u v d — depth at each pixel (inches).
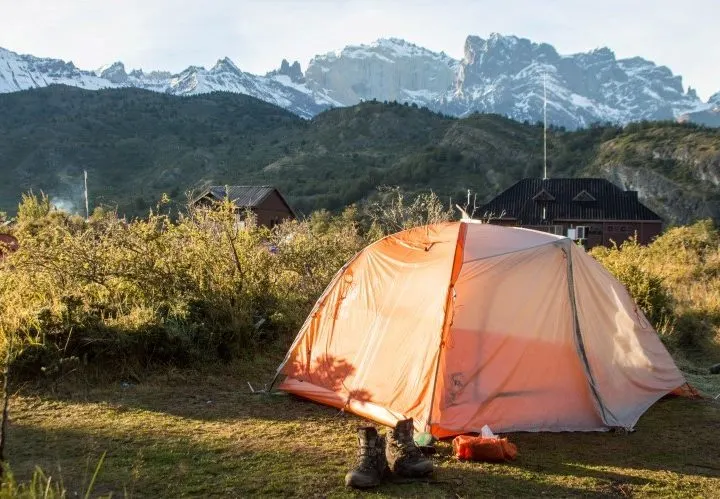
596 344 244.7
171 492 166.4
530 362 232.7
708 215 3506.4
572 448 211.3
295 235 447.2
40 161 5403.5
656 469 193.5
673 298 475.8
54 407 232.4
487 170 4552.2
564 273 244.7
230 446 201.2
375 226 555.8
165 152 5772.6
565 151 4680.1
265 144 6087.6
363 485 172.4
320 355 266.2
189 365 288.5
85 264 309.9
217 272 340.5
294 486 172.6
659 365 268.7
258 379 286.2
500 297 235.5
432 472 185.6
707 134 4131.4
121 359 275.0
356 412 239.3
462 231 251.3
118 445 198.2
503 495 172.1
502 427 222.7
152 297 309.9
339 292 275.0
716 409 258.7
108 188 4845.0
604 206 2313.0
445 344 226.8
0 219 497.0
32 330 267.0
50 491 150.1
